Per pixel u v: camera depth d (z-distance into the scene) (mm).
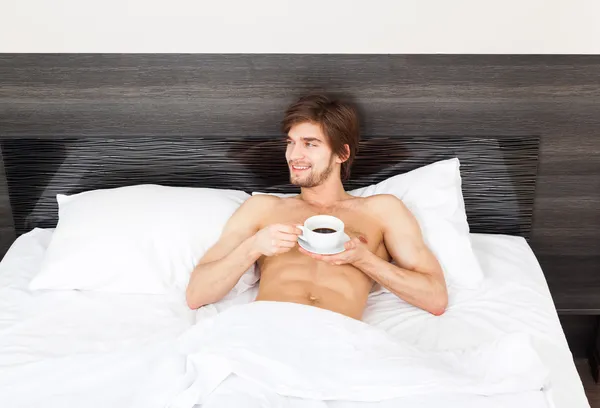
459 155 2451
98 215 2215
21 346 1897
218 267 2012
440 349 1892
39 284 2135
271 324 1767
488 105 2418
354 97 2416
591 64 2350
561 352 1915
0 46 2357
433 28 2328
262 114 2445
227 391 1598
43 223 2582
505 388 1640
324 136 2174
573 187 2521
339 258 1914
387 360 1684
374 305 2100
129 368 1731
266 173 2494
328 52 2365
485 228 2566
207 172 2496
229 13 2318
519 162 2457
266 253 1955
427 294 2006
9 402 1658
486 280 2193
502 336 1804
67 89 2414
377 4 2301
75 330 1968
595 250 2619
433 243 2209
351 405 1611
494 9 2299
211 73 2385
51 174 2504
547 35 2324
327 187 2227
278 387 1615
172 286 2145
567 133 2447
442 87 2395
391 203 2174
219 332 1785
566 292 2691
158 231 2184
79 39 2350
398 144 2443
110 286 2127
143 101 2430
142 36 2348
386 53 2361
